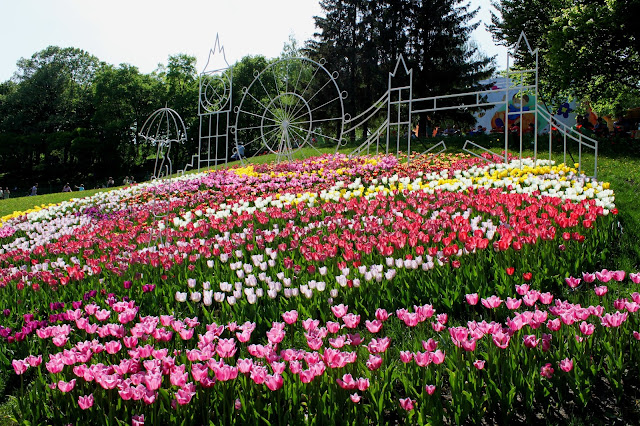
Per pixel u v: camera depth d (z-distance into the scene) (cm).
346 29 3120
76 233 966
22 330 473
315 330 378
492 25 2572
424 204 806
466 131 2917
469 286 494
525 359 354
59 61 6247
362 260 586
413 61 2769
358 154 1544
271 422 324
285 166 1468
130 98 5125
